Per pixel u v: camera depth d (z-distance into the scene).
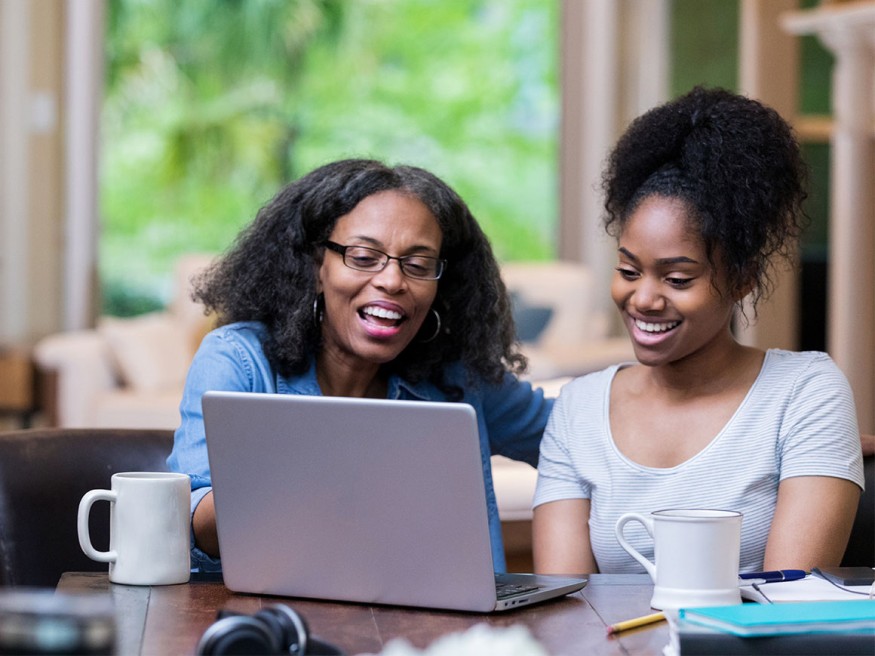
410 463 2.12
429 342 3.10
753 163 2.59
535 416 3.24
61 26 10.39
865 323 8.27
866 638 1.79
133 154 13.99
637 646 1.91
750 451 2.66
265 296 2.97
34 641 1.32
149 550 2.33
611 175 2.77
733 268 2.59
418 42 14.45
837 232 8.28
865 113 8.03
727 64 11.70
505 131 14.45
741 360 2.77
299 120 14.38
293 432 2.19
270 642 1.72
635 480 2.72
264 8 14.16
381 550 2.17
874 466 2.87
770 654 1.78
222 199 14.24
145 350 8.42
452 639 1.46
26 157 10.35
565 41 11.56
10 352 8.67
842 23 7.91
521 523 5.39
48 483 2.99
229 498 2.26
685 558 2.10
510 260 14.35
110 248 13.91
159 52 14.05
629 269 2.65
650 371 2.83
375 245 2.86
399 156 14.45
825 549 2.52
